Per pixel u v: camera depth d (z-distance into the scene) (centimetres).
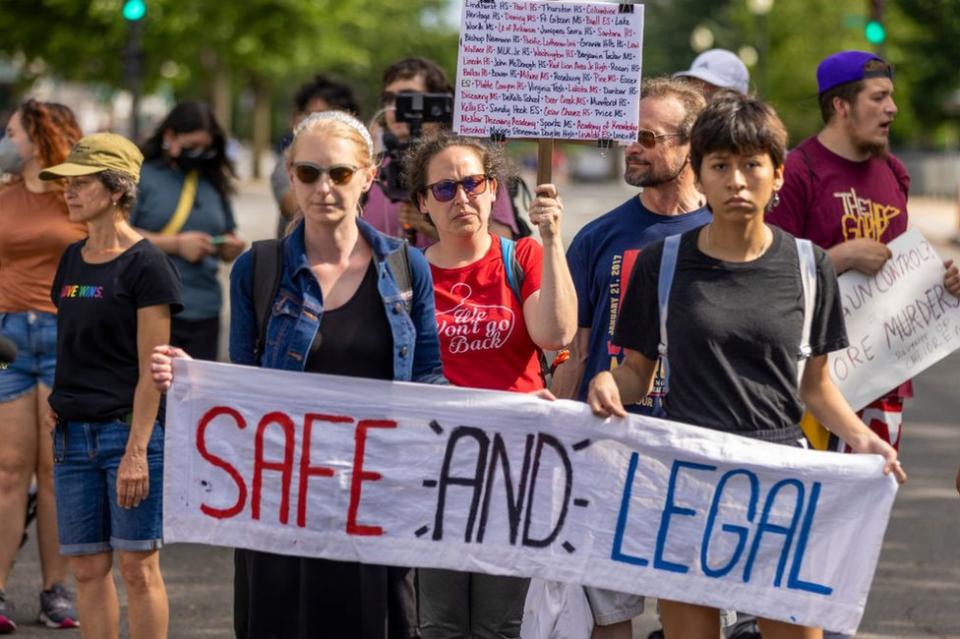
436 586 506
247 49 3509
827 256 438
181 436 462
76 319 545
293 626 466
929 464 1013
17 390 659
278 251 454
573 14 503
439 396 456
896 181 600
